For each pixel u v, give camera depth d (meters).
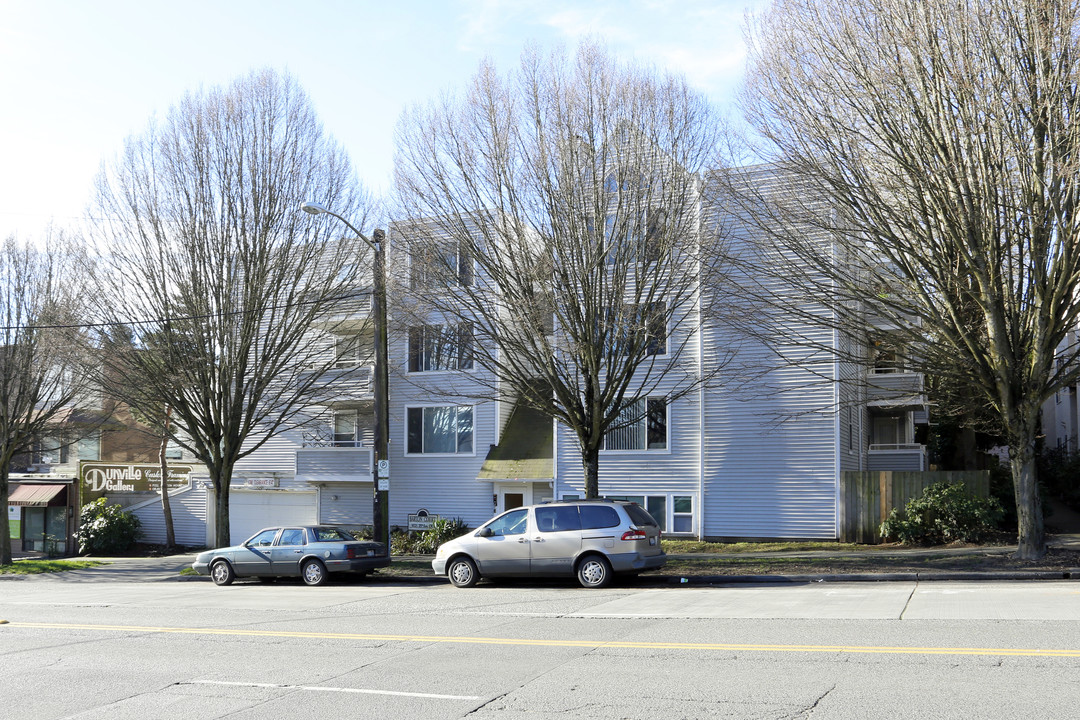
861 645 9.60
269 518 33.28
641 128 19.25
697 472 25.72
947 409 22.08
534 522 18.03
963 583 16.06
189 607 16.14
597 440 20.30
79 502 35.44
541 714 7.39
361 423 32.31
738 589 16.28
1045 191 15.67
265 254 24.34
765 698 7.52
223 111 24.27
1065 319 16.83
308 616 14.07
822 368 24.41
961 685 7.63
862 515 23.61
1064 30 14.54
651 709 7.37
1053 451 35.56
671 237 19.20
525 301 19.30
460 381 29.84
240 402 25.05
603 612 13.30
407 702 8.02
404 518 30.55
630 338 19.95
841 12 16.62
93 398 33.12
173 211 24.11
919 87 15.89
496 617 13.22
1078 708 6.81
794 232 18.45
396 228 20.55
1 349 29.95
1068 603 12.11
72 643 12.19
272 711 7.91
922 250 16.94
